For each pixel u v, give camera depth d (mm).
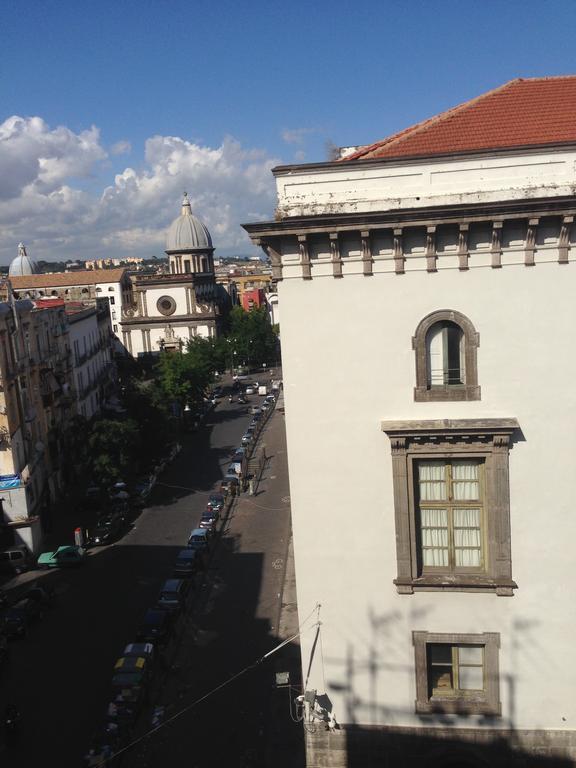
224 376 113938
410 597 15773
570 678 15508
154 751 24234
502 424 14742
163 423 58438
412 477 15484
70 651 31734
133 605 36125
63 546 42594
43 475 49625
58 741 25344
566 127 16375
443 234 14562
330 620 16156
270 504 51219
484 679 15938
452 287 14773
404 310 14977
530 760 15789
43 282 122750
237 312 121688
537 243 14398
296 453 15734
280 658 30047
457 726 15961
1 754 24672
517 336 14773
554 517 15117
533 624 15445
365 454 15539
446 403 15141
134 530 47281
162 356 81000
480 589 15422
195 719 26031
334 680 16328
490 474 15227
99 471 49781
